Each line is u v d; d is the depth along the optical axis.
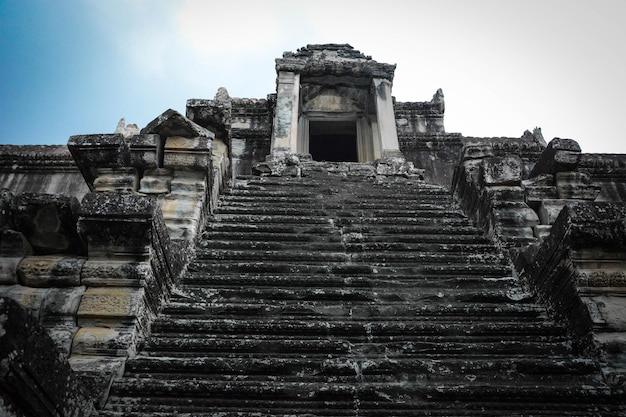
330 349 4.77
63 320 4.49
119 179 7.07
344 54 18.89
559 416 3.99
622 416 3.99
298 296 5.75
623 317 4.66
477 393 4.23
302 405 4.05
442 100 19.39
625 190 11.43
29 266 4.65
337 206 9.12
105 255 4.80
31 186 13.05
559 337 5.06
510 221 7.26
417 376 4.47
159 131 7.45
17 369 2.80
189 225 6.87
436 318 5.46
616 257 4.89
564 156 7.39
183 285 5.91
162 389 4.07
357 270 6.43
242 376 4.35
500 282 6.23
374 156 16.92
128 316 4.49
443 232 7.86
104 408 3.86
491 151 8.89
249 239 7.41
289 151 15.24
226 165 9.74
